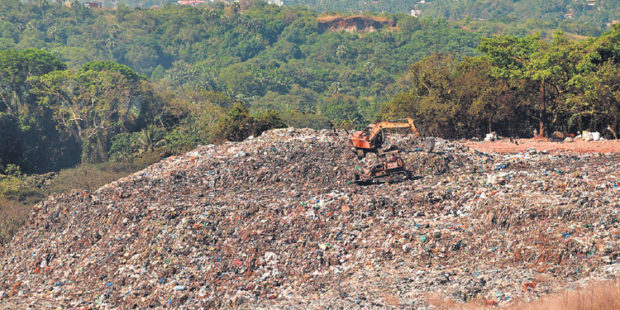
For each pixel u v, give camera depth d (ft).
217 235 66.59
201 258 62.95
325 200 70.90
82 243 72.49
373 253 59.52
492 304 44.42
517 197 63.26
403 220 64.59
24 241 80.28
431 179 80.28
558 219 56.80
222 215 70.03
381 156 80.69
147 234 68.18
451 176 80.02
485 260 54.60
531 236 54.90
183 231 67.41
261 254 62.59
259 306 52.70
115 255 66.74
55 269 69.10
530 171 76.59
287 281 58.44
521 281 47.83
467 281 49.49
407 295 48.47
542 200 60.85
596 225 53.98
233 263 61.52
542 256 51.96
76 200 84.84
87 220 76.48
